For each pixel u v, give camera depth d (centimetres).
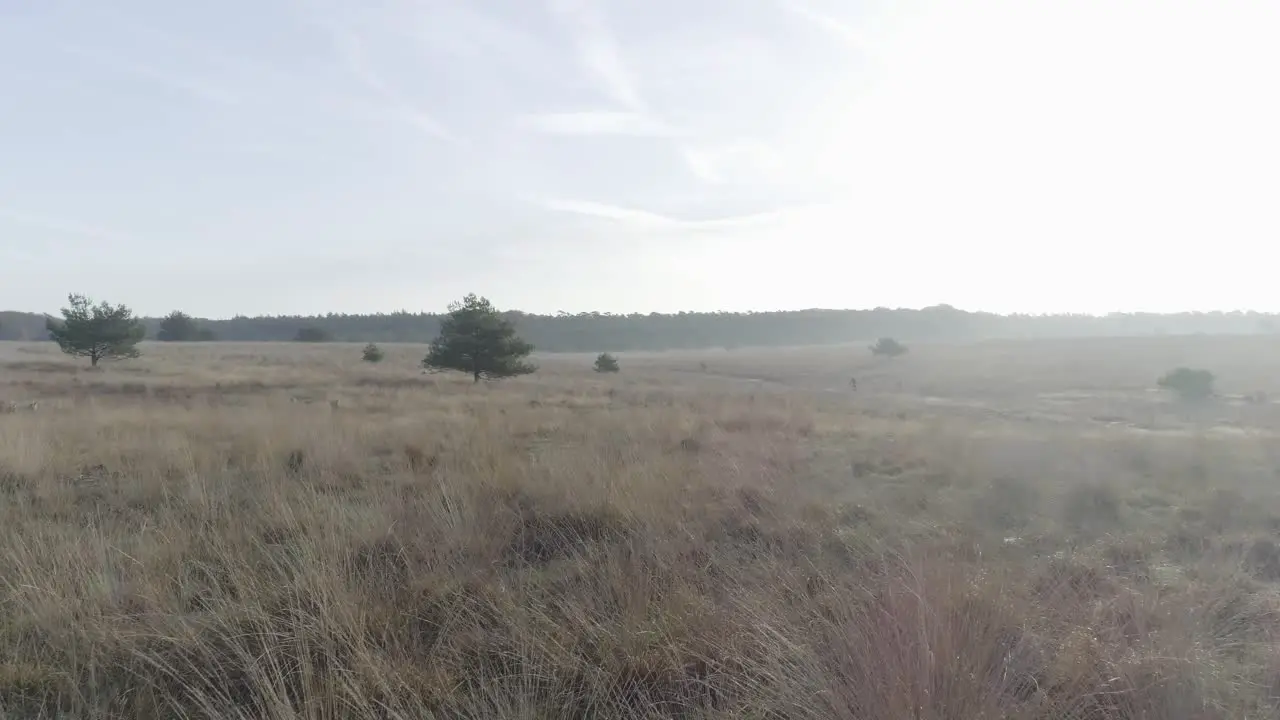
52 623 383
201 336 10062
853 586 426
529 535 582
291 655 354
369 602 409
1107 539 607
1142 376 5978
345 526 527
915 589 358
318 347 8481
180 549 488
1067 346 10262
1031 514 715
